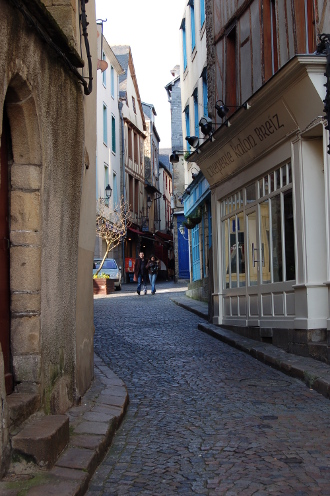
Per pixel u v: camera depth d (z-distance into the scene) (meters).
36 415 5.20
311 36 10.63
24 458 4.52
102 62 10.53
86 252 7.76
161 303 23.02
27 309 5.31
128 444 5.97
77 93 6.68
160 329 15.25
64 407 6.20
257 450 5.68
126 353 11.52
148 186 55.06
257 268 12.53
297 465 5.24
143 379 9.13
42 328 5.43
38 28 5.08
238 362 10.59
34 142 5.34
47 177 5.62
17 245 5.34
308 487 4.73
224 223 15.00
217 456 5.53
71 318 6.59
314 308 10.00
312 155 10.28
